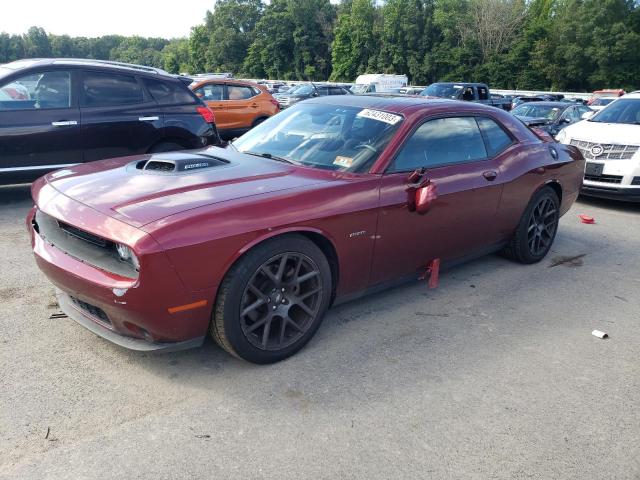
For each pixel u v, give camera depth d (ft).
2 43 418.51
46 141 19.95
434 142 12.73
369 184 10.93
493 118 14.89
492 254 17.62
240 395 9.01
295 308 10.32
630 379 10.33
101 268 8.61
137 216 8.47
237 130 42.45
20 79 19.58
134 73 22.20
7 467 7.11
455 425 8.58
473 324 12.27
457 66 204.74
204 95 40.98
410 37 218.18
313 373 9.80
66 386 9.00
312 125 12.96
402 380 9.76
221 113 41.27
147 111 22.15
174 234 8.18
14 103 19.40
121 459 7.39
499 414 8.95
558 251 18.49
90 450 7.52
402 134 11.91
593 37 172.65
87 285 8.59
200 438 7.91
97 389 8.97
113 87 21.54
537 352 11.16
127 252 8.27
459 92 61.16
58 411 8.34
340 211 10.27
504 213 14.71
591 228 22.03
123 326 8.74
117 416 8.30
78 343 10.42
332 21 271.49
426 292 13.99
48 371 9.41
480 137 14.23
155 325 8.48
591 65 179.22
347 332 11.48
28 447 7.51
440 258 13.34
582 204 26.91
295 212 9.57
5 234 17.04
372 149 11.64
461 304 13.35
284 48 281.74
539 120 42.93
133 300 8.18
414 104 13.11
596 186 25.35
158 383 9.24
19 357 9.80
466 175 13.12
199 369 9.73
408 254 12.19
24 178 19.99
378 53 235.81
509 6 197.26
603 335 12.00
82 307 9.68
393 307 12.92
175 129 22.89
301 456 7.66
